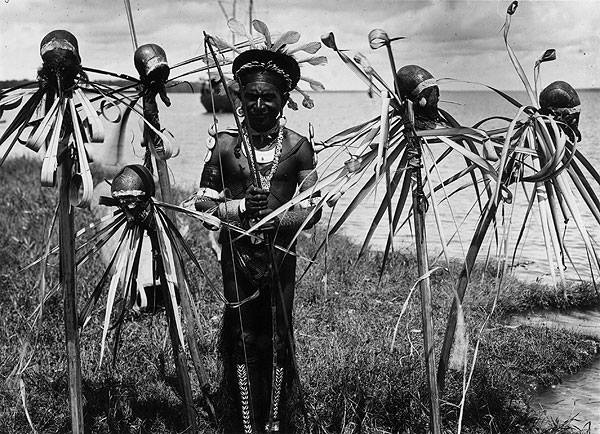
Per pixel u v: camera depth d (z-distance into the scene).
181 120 45.62
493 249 9.23
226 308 4.00
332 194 3.30
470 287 7.15
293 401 4.04
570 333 6.09
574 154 3.42
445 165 15.48
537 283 7.40
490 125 23.89
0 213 11.22
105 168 12.96
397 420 4.26
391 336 5.68
